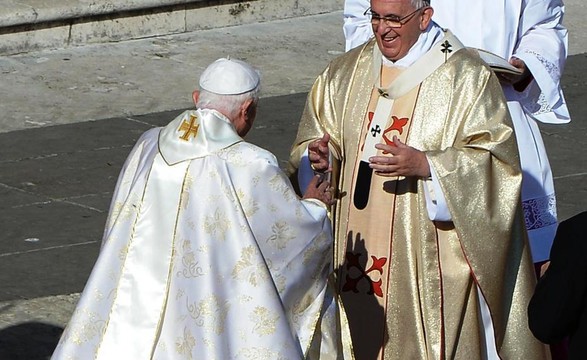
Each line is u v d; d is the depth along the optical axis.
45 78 43.66
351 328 22.27
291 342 19.58
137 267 19.58
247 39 48.16
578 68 44.97
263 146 37.91
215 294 19.36
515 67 23.64
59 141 38.25
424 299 21.70
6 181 35.22
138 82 43.59
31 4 46.25
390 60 21.81
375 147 21.17
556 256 18.11
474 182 21.05
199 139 19.72
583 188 35.00
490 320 22.05
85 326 19.55
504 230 21.31
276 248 19.78
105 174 35.91
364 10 24.44
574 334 18.14
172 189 19.59
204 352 19.25
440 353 21.59
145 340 19.39
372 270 22.00
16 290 28.72
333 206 22.31
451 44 21.66
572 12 51.78
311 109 22.67
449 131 21.39
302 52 47.00
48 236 31.81
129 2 47.16
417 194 21.59
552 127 39.44
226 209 19.45
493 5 24.19
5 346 26.02
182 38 47.97
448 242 21.64
